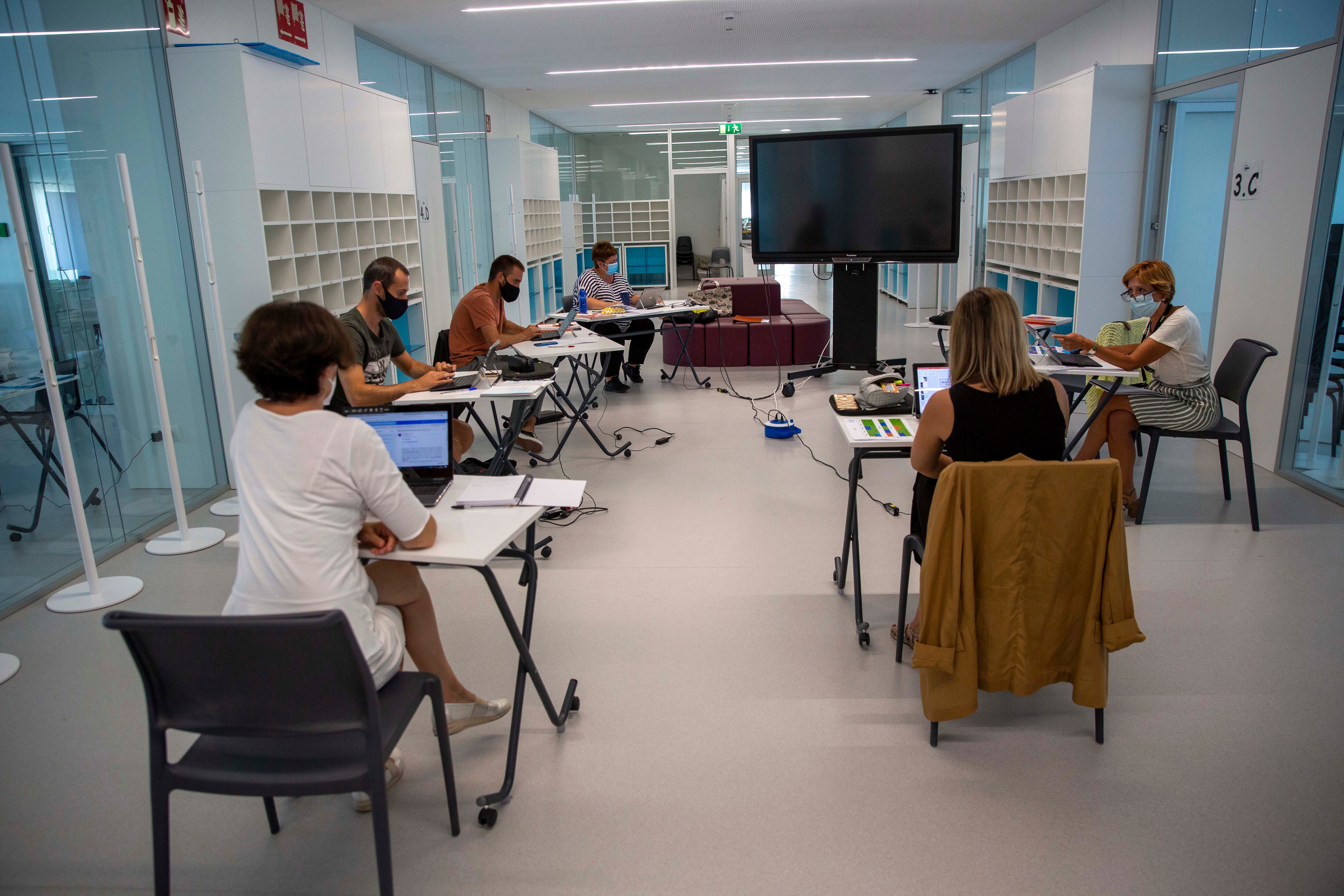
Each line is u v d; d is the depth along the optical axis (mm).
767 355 7977
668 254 16609
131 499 4137
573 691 2514
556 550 3777
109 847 2010
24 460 3514
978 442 2256
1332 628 2920
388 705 1776
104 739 2461
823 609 3174
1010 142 7879
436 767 2295
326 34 6398
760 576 3467
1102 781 2168
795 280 17938
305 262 5281
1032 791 2137
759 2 6359
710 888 1842
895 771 2230
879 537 3848
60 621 3227
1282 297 4500
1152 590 3230
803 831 2012
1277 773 2180
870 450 2973
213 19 4859
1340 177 4086
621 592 3342
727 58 8609
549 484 2412
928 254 6648
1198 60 5383
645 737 2402
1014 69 9055
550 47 7859
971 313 2271
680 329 7926
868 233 6777
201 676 1535
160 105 4355
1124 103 5992
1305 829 1977
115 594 3408
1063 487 2086
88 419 3867
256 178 4504
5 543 3406
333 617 1449
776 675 2719
